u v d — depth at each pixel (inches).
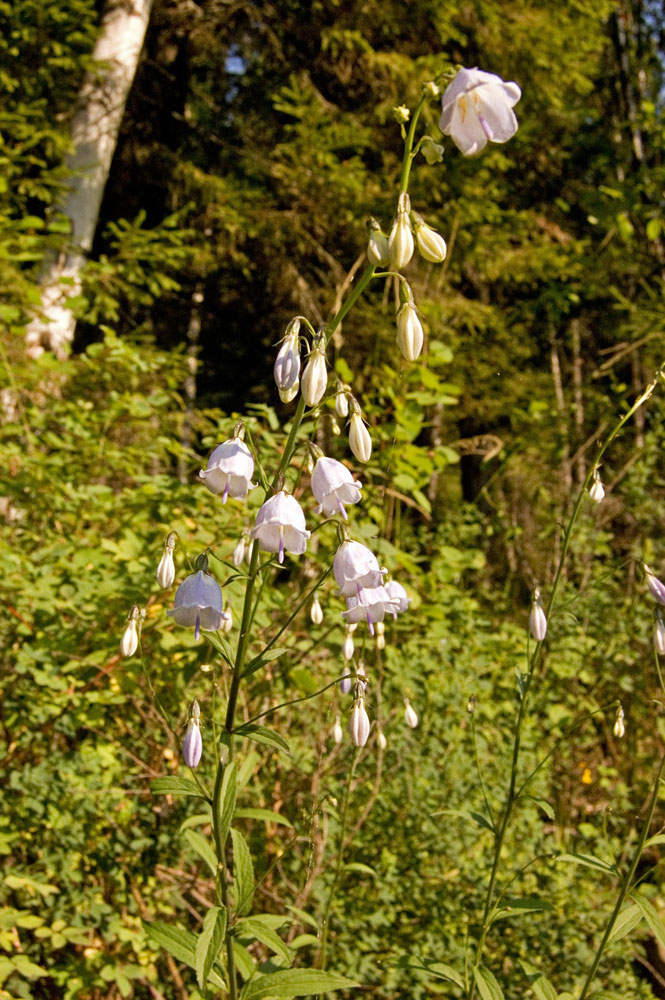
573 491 261.4
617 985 139.8
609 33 449.4
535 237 418.3
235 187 389.4
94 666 135.5
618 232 387.9
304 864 128.7
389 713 149.0
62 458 167.9
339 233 385.1
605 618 205.0
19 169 259.6
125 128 406.9
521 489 306.2
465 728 165.3
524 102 386.0
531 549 261.0
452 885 145.9
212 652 133.3
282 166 355.3
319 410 79.2
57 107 329.4
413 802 143.8
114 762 139.0
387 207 344.2
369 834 142.6
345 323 329.4
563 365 472.4
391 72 347.6
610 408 275.6
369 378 334.3
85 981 116.3
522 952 138.6
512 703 183.5
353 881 141.3
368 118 366.6
